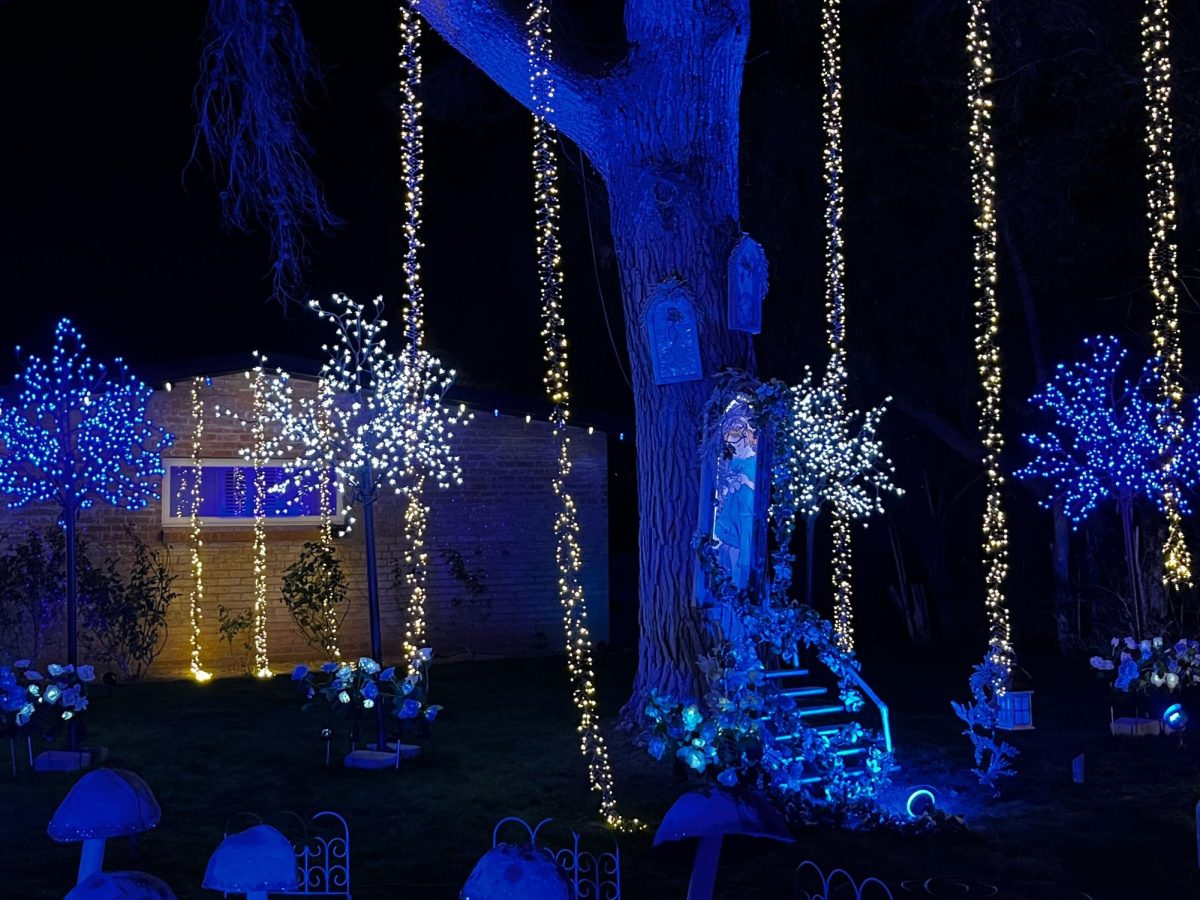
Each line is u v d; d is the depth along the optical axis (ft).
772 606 34.55
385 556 65.16
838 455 57.88
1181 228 62.54
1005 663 46.70
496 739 41.57
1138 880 26.45
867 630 86.07
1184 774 37.14
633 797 33.58
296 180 40.32
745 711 31.04
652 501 40.27
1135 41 59.41
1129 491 53.93
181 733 42.50
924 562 85.81
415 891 25.09
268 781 35.42
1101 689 56.54
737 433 38.50
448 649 66.13
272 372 62.18
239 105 39.32
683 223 39.83
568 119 41.22
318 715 46.16
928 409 77.10
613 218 41.50
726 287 39.99
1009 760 39.04
